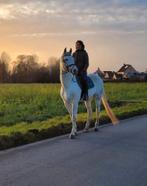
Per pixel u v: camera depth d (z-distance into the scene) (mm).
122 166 9820
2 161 10258
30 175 8867
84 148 12156
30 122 19281
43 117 21500
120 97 41219
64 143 13039
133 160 10508
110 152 11555
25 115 22359
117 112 22328
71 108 14602
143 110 24578
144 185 8156
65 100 14492
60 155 11070
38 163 10062
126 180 8531
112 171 9312
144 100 36594
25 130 14750
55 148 12125
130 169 9516
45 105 28141
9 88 50875
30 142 13156
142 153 11445
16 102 31172
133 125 17750
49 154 11195
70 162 10203
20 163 10039
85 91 15211
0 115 22734
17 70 112688
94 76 16844
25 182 8297
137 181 8461
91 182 8359
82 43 15547
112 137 14336
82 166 9789
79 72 15211
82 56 15367
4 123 19188
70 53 14297
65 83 14375
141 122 19000
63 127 15898
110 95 43719
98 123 16453
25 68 111750
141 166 9828
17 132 13898
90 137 14344
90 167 9695
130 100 36188
